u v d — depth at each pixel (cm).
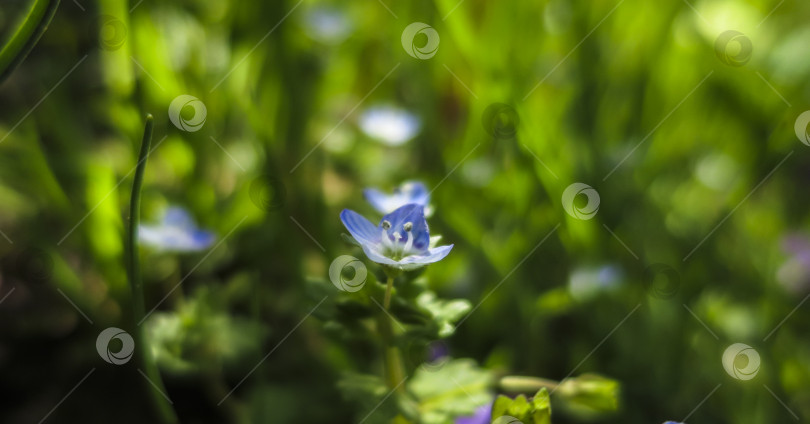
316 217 28
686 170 29
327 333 23
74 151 28
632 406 26
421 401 24
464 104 30
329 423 25
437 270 27
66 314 26
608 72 29
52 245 27
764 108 29
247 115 27
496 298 27
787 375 26
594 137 28
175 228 26
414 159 29
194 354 25
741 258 28
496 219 28
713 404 26
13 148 28
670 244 28
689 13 29
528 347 26
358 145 30
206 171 28
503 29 28
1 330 26
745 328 27
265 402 25
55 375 26
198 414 26
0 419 25
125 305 26
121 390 26
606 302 27
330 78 30
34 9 23
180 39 29
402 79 30
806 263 28
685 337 27
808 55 29
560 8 29
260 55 28
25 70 30
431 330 23
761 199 29
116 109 27
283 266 27
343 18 30
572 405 25
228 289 26
